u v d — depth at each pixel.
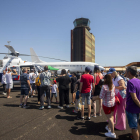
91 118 3.93
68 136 2.75
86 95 3.81
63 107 5.20
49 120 3.70
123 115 3.07
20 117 3.93
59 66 29.83
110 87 2.71
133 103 2.30
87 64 28.59
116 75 3.23
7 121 3.59
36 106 5.28
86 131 3.02
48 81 4.86
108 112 2.78
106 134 2.79
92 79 3.81
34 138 2.64
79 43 94.25
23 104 5.32
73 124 3.43
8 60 12.76
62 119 3.81
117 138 2.69
